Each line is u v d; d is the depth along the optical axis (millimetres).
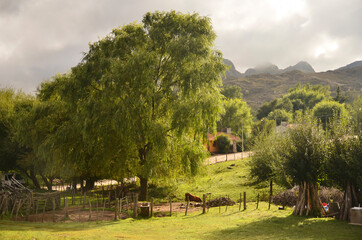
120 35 31203
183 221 20672
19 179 50656
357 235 14367
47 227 16656
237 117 108000
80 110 29938
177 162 33250
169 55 30500
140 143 30094
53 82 33594
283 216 20469
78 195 36125
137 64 27750
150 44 31203
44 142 33219
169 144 31000
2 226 15203
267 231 15875
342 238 13812
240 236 14789
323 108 93125
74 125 29562
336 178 19391
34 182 48219
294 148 20750
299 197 21141
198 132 29797
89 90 30203
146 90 28141
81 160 31734
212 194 37094
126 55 30469
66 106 31656
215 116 29984
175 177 34969
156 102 29141
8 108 45750
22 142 38438
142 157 32531
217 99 30094
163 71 30391
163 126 29969
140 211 24234
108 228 17359
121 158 30594
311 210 20344
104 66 28938
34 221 19734
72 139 31422
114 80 28250
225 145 85250
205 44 30516
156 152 29375
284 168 21078
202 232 16109
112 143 30672
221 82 30781
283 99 179875
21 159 45000
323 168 19500
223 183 42375
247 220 19656
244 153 76812
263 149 34281
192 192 39781
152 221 21141
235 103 111062
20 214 21797
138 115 28719
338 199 23578
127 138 28656
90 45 31344
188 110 28531
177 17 31219
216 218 21406
